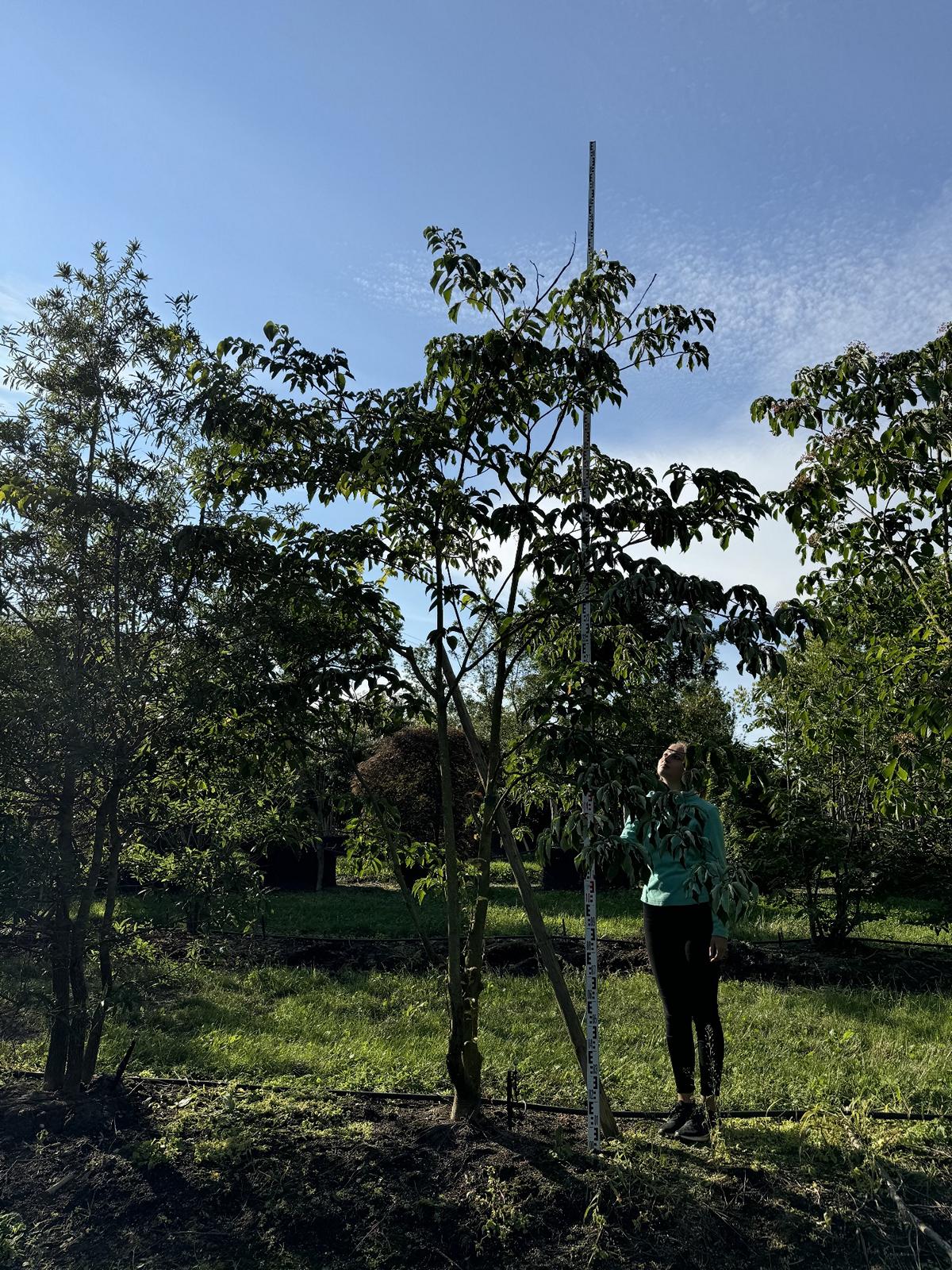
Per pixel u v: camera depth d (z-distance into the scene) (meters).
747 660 3.40
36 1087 4.36
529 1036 5.77
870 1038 5.69
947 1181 3.63
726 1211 3.36
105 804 4.21
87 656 4.13
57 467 4.14
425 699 4.19
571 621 4.15
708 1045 4.11
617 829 3.39
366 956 8.18
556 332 4.19
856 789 8.40
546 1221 3.29
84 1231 3.28
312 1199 3.43
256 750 4.12
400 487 4.09
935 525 5.31
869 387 5.15
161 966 5.26
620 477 4.36
